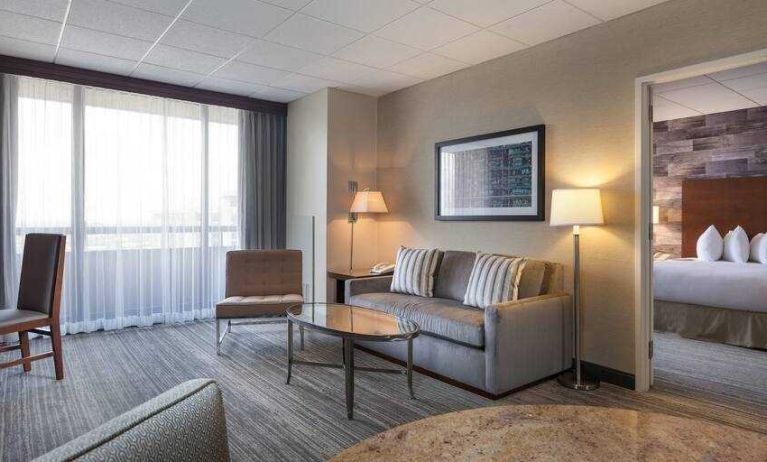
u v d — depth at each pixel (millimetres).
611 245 3012
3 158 3734
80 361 3379
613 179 3002
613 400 2719
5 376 3049
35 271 3076
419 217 4465
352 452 861
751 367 3311
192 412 606
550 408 1061
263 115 5094
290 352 2961
